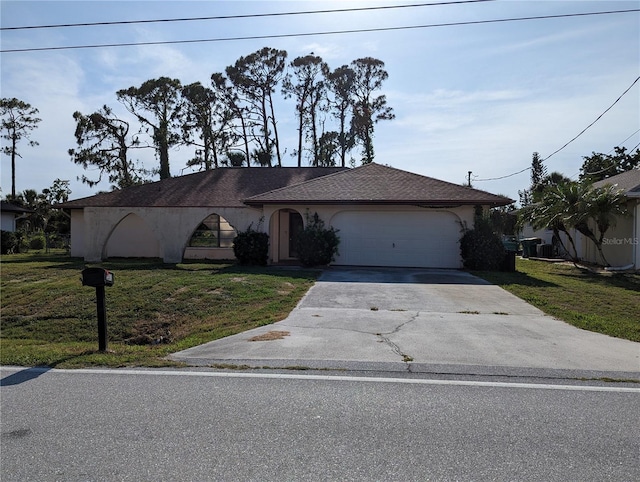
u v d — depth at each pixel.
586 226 18.98
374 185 19.03
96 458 3.55
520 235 33.28
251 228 20.72
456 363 6.12
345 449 3.69
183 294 12.04
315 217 18.39
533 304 10.62
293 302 10.72
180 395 4.93
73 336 10.00
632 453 3.64
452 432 4.00
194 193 23.47
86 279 7.02
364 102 42.47
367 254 18.27
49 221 40.09
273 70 39.16
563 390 5.12
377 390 5.07
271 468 3.39
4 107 47.25
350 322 8.64
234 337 7.67
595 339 7.52
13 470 3.38
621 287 13.44
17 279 15.40
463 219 17.66
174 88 38.31
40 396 4.92
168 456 3.58
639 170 21.72
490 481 3.22
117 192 24.02
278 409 4.52
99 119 38.16
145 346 8.28
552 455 3.60
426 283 13.73
